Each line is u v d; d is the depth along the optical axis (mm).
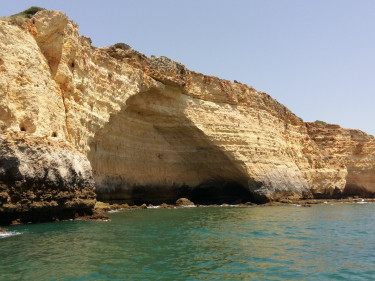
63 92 23719
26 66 20094
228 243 15492
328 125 65500
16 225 17234
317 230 20500
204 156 42594
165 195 40594
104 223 19984
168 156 40938
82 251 12672
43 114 20031
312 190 54469
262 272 11156
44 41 23016
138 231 17719
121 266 11094
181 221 22797
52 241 14047
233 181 44375
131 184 36375
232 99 44562
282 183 46031
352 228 21703
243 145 43188
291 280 10477
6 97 18359
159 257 12453
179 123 39750
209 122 41312
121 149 35250
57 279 9609
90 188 21594
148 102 37219
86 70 26984
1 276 9664
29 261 11141
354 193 61719
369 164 62688
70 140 23062
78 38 26156
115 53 33344
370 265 12328
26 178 17422
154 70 36250
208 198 44875
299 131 57812
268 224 22547
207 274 10719
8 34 19828
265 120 48594
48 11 22953
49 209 18531
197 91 41438
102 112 29172
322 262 12641
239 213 29656
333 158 59781
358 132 64562
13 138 17594
